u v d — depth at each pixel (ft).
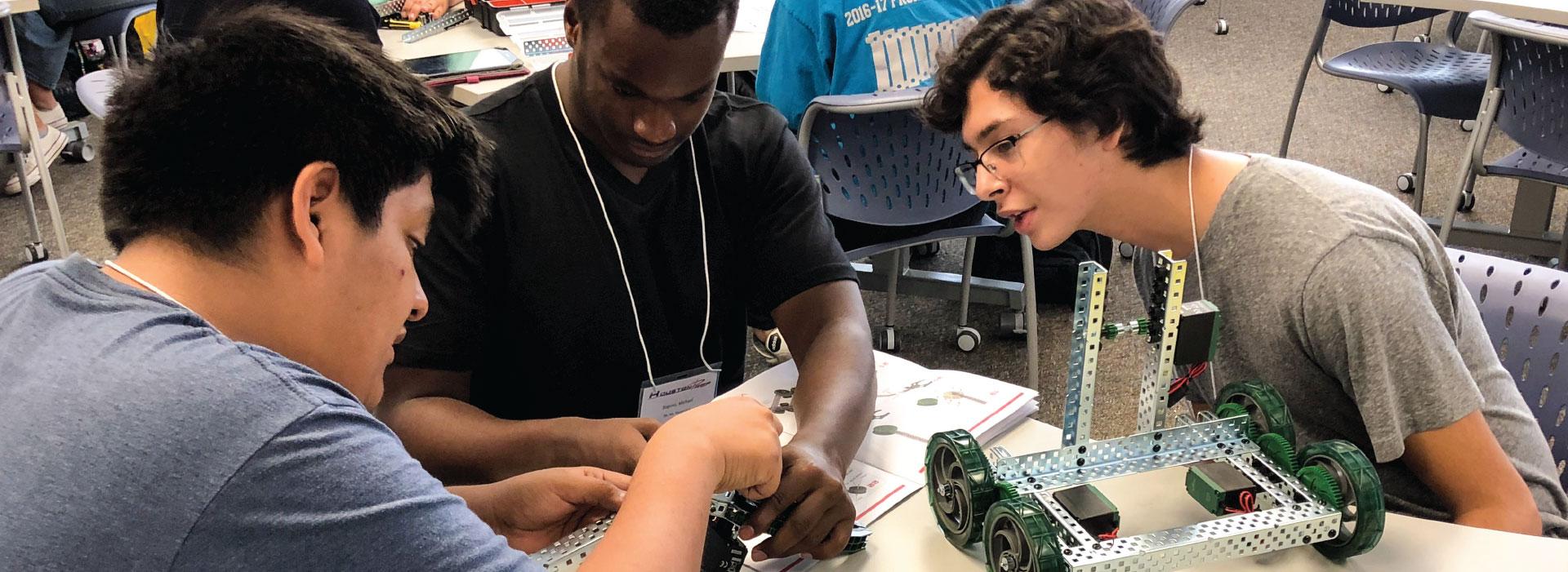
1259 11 18.25
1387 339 3.60
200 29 2.34
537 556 3.23
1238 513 3.33
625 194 4.35
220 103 2.15
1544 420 4.77
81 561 1.91
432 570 2.21
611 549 2.68
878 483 3.84
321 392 2.21
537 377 4.60
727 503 3.48
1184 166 3.96
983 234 7.94
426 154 2.48
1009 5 4.03
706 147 4.57
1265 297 3.81
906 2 7.37
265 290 2.27
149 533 1.94
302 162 2.20
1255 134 13.42
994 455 3.60
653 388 4.57
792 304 4.74
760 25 9.02
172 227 2.21
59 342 2.11
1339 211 3.69
